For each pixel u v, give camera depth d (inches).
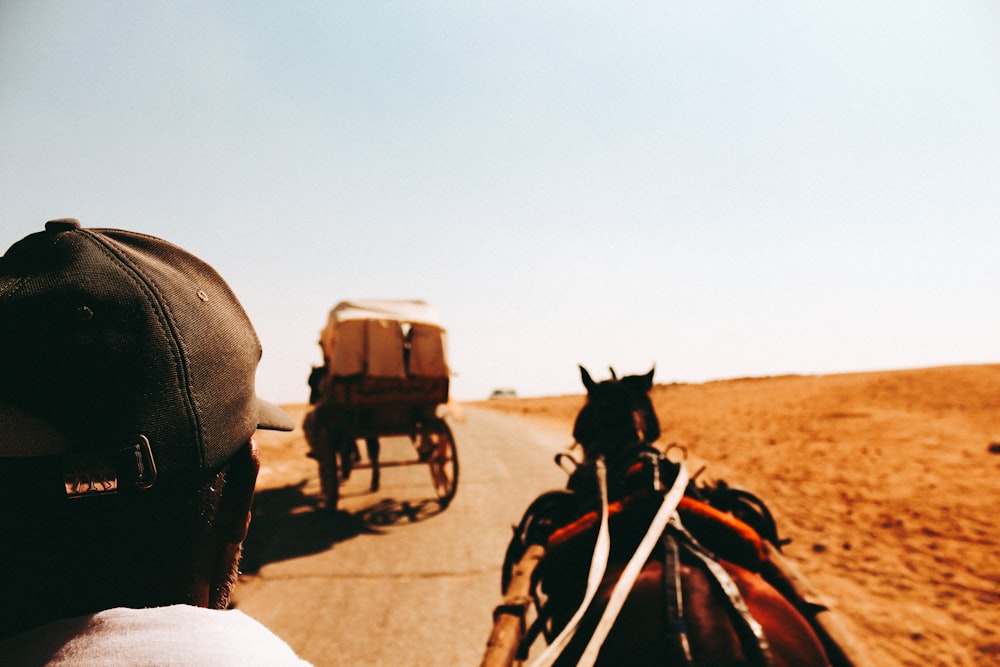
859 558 268.8
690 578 81.6
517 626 90.4
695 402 1289.4
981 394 855.1
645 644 71.8
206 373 27.3
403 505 381.4
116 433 23.6
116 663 22.1
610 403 128.5
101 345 24.1
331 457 352.8
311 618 214.2
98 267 26.1
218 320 29.5
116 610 23.5
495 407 1732.3
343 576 255.9
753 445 610.9
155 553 24.7
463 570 261.1
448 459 380.5
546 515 121.8
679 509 96.9
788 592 91.7
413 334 354.9
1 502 22.8
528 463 543.2
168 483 24.6
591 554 94.0
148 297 26.2
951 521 313.3
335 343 344.2
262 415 34.9
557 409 1473.9
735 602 74.7
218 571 30.1
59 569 22.9
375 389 349.4
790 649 70.3
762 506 117.8
